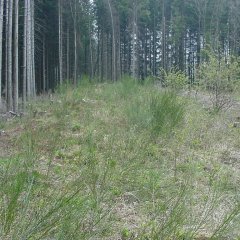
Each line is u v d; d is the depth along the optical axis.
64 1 32.28
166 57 43.41
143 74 44.56
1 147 4.35
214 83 12.20
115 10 38.66
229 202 3.80
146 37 44.94
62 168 4.23
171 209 3.15
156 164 5.07
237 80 11.91
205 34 35.62
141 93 10.99
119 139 5.27
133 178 4.02
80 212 2.57
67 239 2.37
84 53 40.53
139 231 3.17
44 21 30.02
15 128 7.57
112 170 3.62
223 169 5.41
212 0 39.59
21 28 28.17
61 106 10.45
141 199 3.86
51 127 5.64
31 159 3.02
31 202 2.54
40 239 2.32
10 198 2.28
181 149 6.27
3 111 15.24
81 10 35.44
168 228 2.79
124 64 44.31
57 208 2.35
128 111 7.64
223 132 8.13
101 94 12.57
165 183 4.29
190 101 9.98
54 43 33.00
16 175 2.48
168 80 11.49
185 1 40.81
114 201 3.65
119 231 3.22
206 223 3.22
